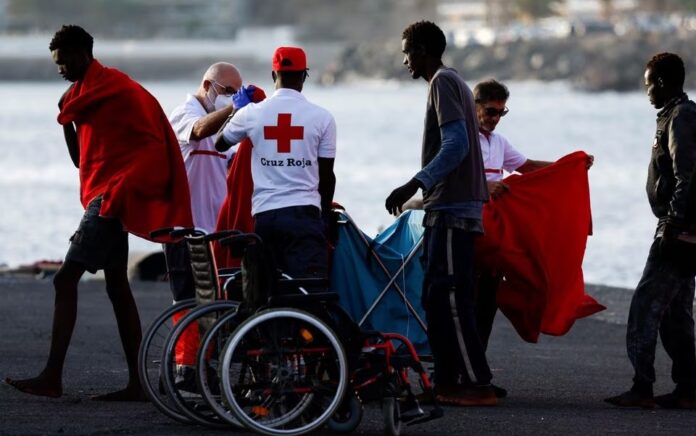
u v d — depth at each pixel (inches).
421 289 987.9
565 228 1032.8
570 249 1034.7
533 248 1030.4
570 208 1034.7
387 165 5777.6
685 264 978.1
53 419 891.4
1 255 2807.6
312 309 834.2
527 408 976.3
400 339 846.5
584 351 1374.3
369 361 837.8
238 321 844.0
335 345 824.9
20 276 2121.1
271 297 824.9
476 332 962.7
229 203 941.8
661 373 1230.3
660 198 990.4
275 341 823.1
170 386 866.8
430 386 844.6
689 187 958.4
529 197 1034.1
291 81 906.7
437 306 956.6
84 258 954.7
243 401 826.2
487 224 1031.0
